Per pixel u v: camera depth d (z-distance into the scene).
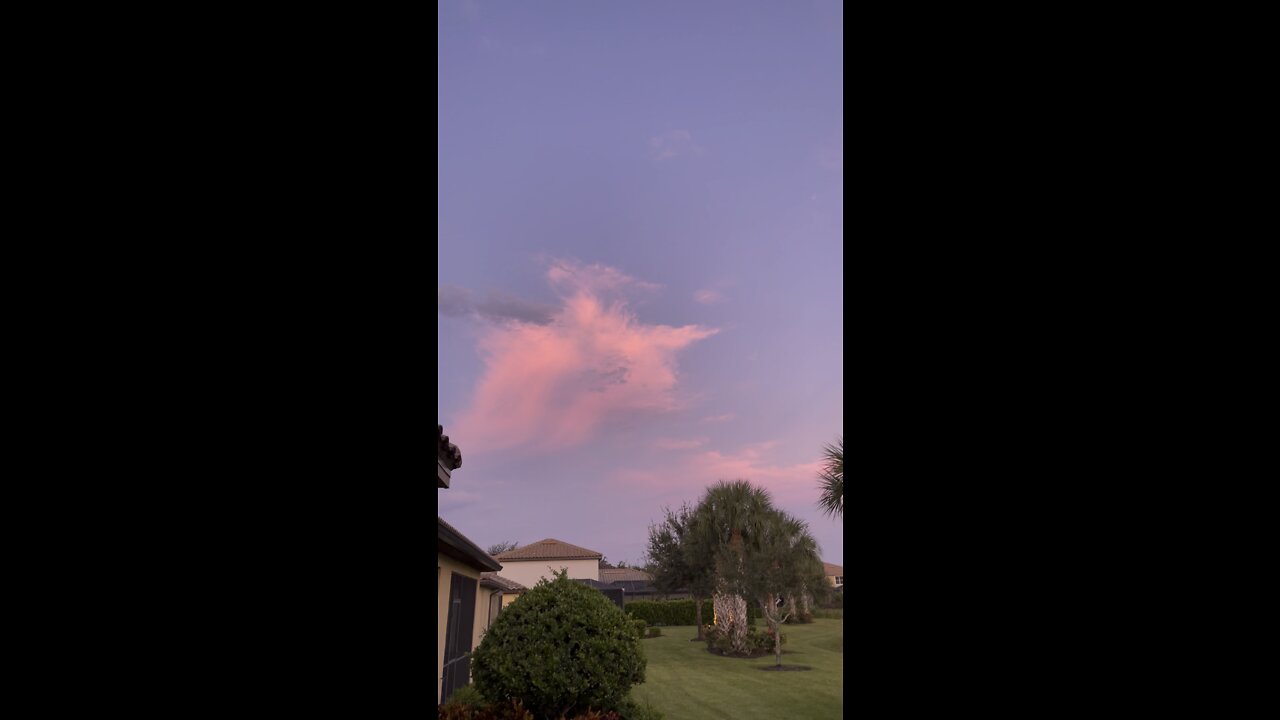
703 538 27.50
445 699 9.05
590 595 9.01
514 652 8.36
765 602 24.64
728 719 13.59
